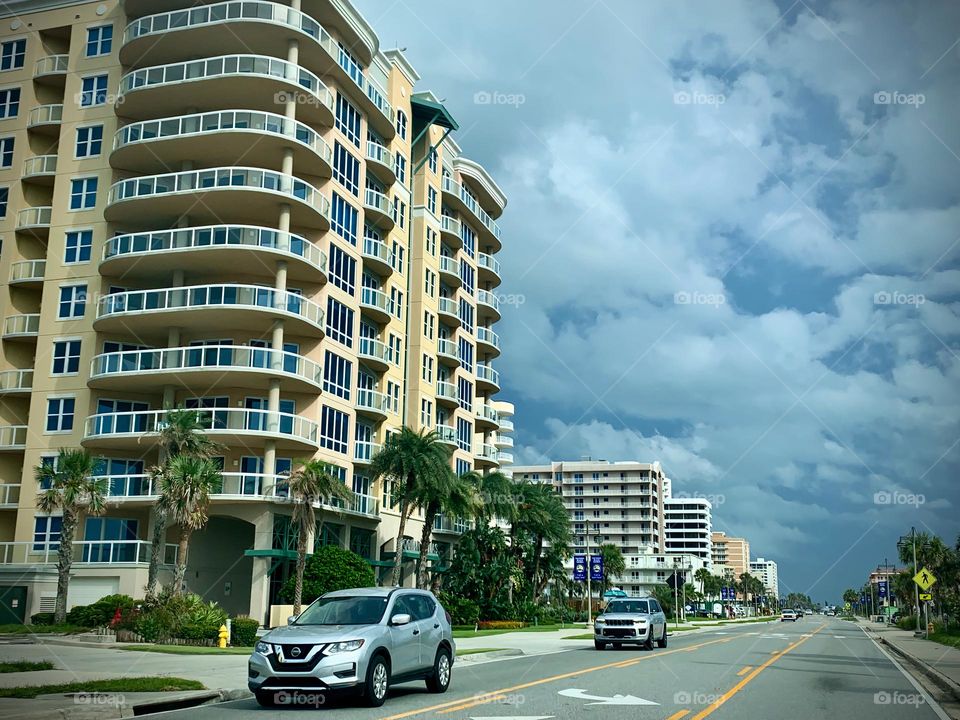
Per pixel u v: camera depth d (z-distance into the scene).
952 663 25.02
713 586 174.12
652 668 21.70
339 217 48.91
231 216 45.16
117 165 45.78
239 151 44.31
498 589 60.88
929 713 14.17
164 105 45.66
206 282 45.06
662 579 154.88
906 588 101.94
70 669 19.38
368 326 54.22
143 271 44.56
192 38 44.66
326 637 13.33
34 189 49.03
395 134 57.84
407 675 14.54
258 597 40.34
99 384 43.31
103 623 34.62
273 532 41.84
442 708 13.37
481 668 21.69
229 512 41.25
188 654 24.89
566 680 18.17
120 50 46.16
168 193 42.53
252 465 43.53
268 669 13.16
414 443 46.16
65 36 50.12
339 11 47.12
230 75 42.91
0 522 45.75
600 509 164.62
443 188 66.81
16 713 11.95
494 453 75.88
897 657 30.20
